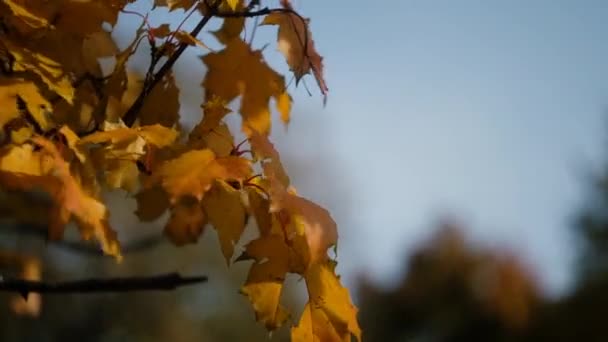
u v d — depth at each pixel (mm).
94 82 2059
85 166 1876
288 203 1939
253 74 2123
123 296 10531
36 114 1873
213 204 1962
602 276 12273
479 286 12617
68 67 2020
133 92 2158
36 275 2750
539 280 12539
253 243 1973
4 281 2062
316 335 1991
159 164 1940
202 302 11797
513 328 12305
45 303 9211
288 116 2152
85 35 2000
